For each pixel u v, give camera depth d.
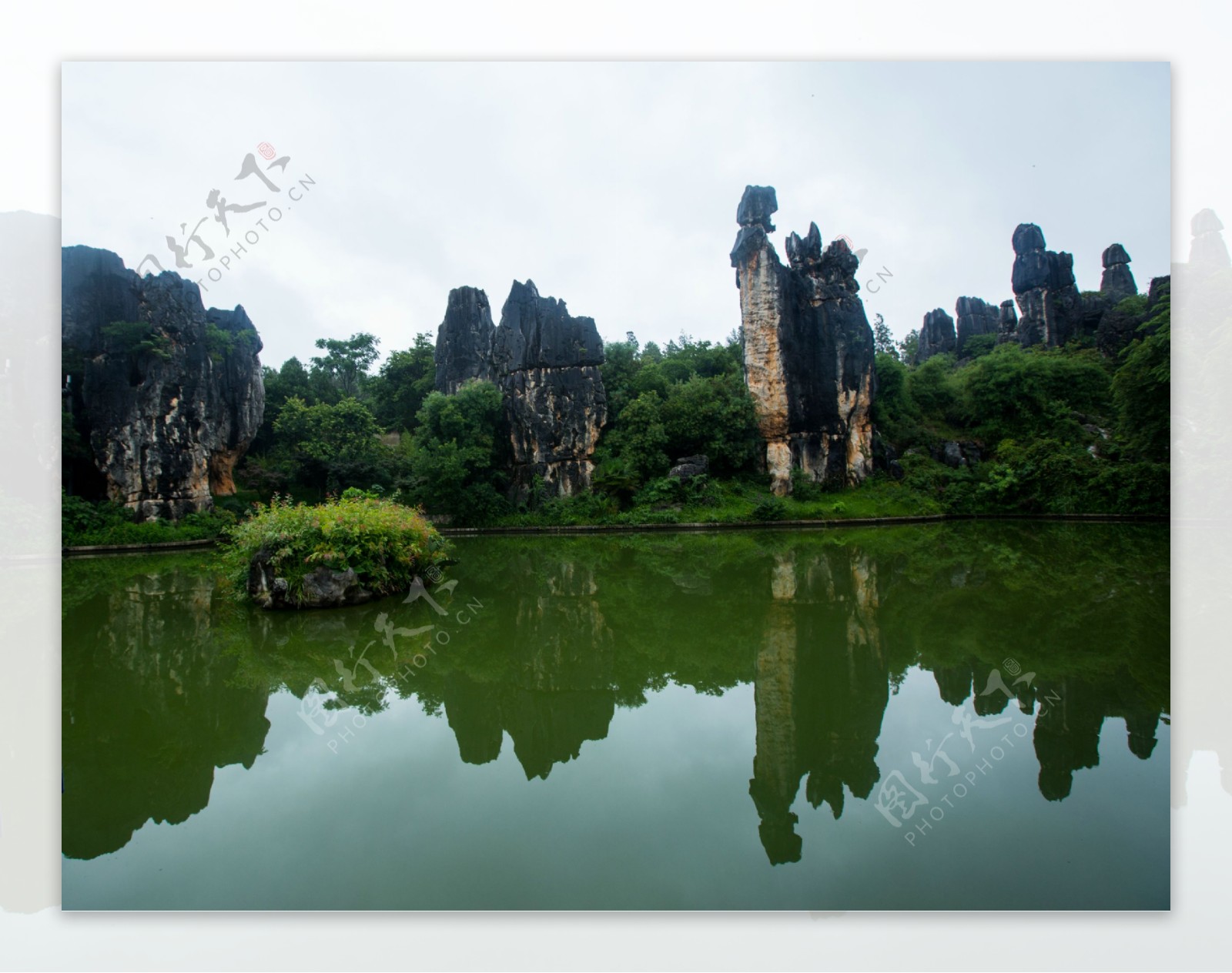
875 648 7.32
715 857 3.50
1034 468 27.34
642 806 4.07
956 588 10.88
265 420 32.94
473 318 41.78
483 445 29.39
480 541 22.81
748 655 7.23
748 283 29.33
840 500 28.19
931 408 34.75
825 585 11.62
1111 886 3.25
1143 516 24.28
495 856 3.51
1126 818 3.83
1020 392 31.39
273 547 10.61
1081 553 15.13
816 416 29.69
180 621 9.51
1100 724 5.14
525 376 29.39
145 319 24.41
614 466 28.45
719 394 30.33
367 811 4.07
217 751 4.95
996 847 3.56
